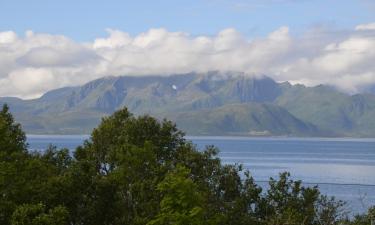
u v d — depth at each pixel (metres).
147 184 40.88
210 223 30.88
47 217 32.94
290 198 47.44
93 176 40.53
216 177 46.62
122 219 39.44
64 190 37.50
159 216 30.30
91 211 38.50
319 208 47.19
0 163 34.59
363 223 43.22
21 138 42.47
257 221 45.44
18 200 35.50
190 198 30.22
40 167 38.91
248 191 47.94
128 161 42.16
